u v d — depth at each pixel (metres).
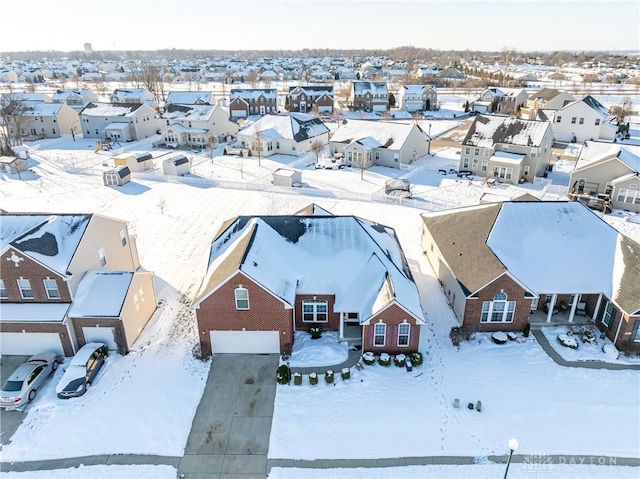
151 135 90.94
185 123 83.12
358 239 30.70
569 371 26.03
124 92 114.38
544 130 59.66
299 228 31.42
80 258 28.19
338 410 23.55
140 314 29.52
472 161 63.09
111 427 22.62
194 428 22.59
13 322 26.53
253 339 27.27
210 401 24.20
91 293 27.58
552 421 22.73
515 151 60.16
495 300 28.39
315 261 29.67
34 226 28.75
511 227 31.77
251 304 26.25
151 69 154.50
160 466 20.67
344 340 28.69
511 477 19.94
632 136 85.25
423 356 27.36
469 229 33.66
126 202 52.78
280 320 26.61
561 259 29.98
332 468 20.48
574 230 31.50
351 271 29.09
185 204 52.03
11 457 21.08
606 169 50.69
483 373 25.98
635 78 186.38
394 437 21.95
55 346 27.27
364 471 20.33
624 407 23.58
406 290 27.73
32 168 67.31
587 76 185.00
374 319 26.12
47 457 21.09
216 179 60.53
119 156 69.00
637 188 48.38
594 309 29.89
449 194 55.09
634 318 26.44
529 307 28.47
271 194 55.28
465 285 28.89
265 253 28.77
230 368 26.56
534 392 24.58
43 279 26.80
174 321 30.80
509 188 57.28
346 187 57.97
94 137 89.62
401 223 46.16
